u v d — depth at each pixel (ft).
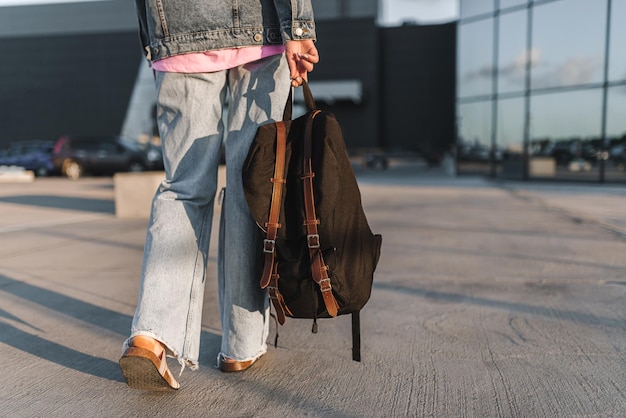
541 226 18.61
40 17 131.75
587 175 43.60
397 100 100.73
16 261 13.50
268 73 5.88
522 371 6.61
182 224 5.75
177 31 5.65
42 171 62.23
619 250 14.10
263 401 5.84
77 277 11.76
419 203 26.66
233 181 5.92
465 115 52.75
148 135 94.68
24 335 8.05
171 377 5.74
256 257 6.15
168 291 5.57
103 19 130.21
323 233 5.13
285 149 5.38
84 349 7.48
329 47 95.91
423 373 6.58
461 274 11.71
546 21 43.91
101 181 52.95
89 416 5.50
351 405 5.75
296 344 7.61
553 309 9.14
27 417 5.49
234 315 6.33
